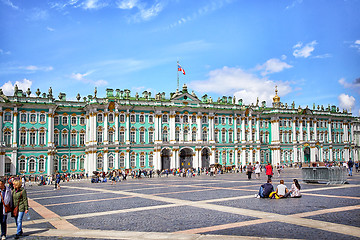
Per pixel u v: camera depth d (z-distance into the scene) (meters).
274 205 25.33
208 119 104.38
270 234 16.80
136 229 19.23
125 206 27.91
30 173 83.06
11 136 81.62
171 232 18.14
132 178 80.44
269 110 119.06
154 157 96.25
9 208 18.23
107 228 19.84
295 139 120.94
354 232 16.70
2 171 79.88
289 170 95.62
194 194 34.34
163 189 41.81
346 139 135.75
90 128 89.56
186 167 103.19
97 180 69.56
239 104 116.31
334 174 40.19
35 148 83.81
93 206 28.77
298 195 29.11
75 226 20.81
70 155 89.56
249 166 54.31
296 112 121.12
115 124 91.94
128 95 98.06
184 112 100.94
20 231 18.48
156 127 96.81
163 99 102.19
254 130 113.75
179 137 99.75
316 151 122.25
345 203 25.19
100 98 90.81
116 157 91.38
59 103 89.12
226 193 34.16
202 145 102.06
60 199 35.59
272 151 117.12
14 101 81.81
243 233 17.19
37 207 29.80
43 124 85.62
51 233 19.17
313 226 18.14
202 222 20.28
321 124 129.12
